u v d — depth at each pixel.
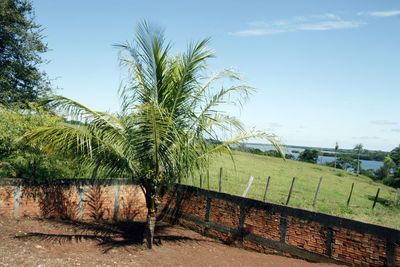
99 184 11.05
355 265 7.14
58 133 6.96
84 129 7.01
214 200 10.34
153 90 7.23
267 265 7.61
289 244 8.35
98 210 11.07
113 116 7.35
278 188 17.81
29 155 9.36
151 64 6.87
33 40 18.42
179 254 8.19
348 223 7.33
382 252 6.77
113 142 7.27
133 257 7.35
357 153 66.25
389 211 14.88
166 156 7.39
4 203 9.12
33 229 8.42
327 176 30.33
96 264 6.34
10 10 17.12
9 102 16.70
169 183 8.06
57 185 10.09
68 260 6.26
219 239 10.05
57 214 10.10
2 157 9.55
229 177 18.67
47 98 6.73
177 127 7.52
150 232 8.20
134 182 11.98
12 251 6.16
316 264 7.54
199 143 7.54
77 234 8.74
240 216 9.53
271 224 8.77
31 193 9.59
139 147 7.27
